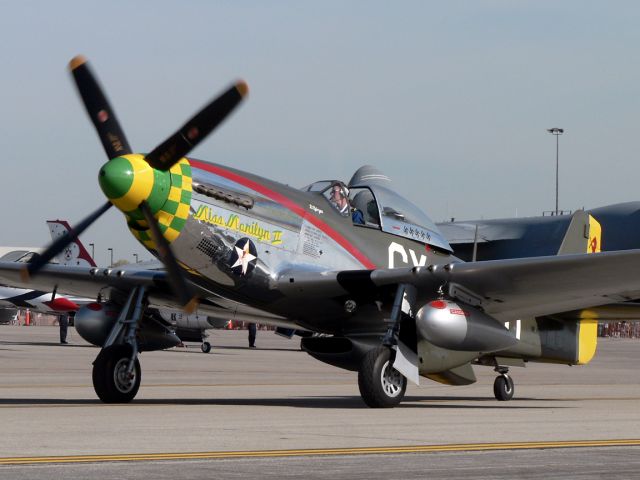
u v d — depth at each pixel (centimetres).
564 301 4597
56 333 19088
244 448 2628
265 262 4362
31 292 14888
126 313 4494
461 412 4091
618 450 2681
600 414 4044
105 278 4581
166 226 4016
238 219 4256
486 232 15225
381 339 4369
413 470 2250
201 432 3030
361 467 2289
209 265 4209
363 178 5147
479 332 4266
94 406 4134
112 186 3831
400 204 5016
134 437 2866
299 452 2552
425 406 4519
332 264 4616
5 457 2411
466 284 4384
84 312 4672
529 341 5281
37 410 3878
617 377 8038
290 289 4406
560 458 2491
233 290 4350
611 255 3988
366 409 4197
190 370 8131
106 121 4044
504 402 5059
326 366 9200
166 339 4716
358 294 4466
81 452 2516
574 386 6775
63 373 7125
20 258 9575
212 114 3903
